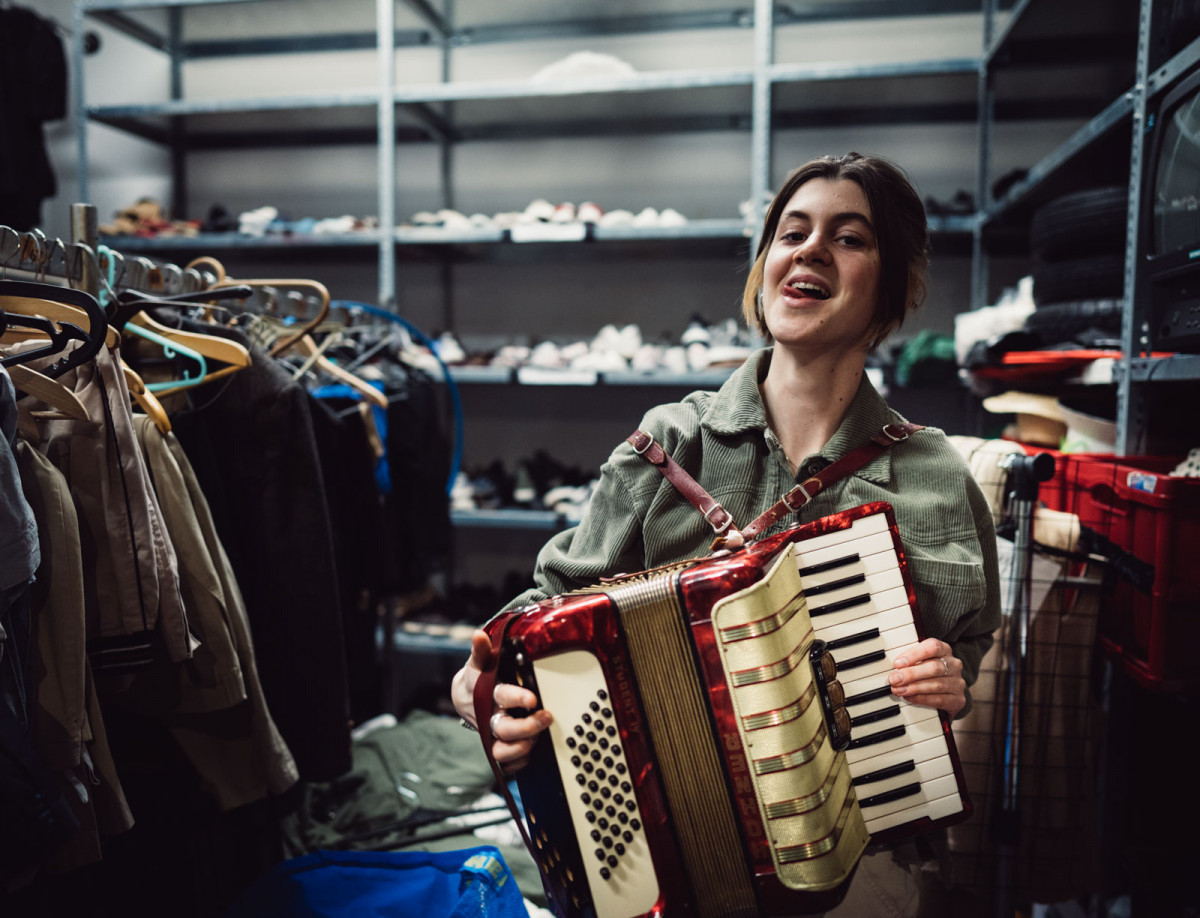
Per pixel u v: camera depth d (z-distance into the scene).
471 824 2.03
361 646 2.17
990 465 1.63
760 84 2.85
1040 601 1.56
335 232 3.15
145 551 1.16
